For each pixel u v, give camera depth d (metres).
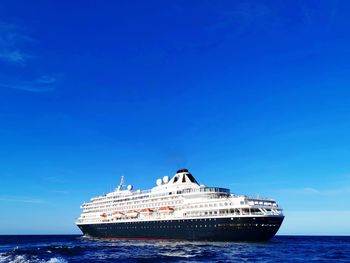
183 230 119.44
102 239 157.12
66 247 111.06
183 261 74.88
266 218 105.69
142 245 116.06
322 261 77.44
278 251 95.12
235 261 74.56
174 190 131.50
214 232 111.38
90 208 167.62
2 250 110.38
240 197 111.00
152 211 134.50
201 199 121.81
